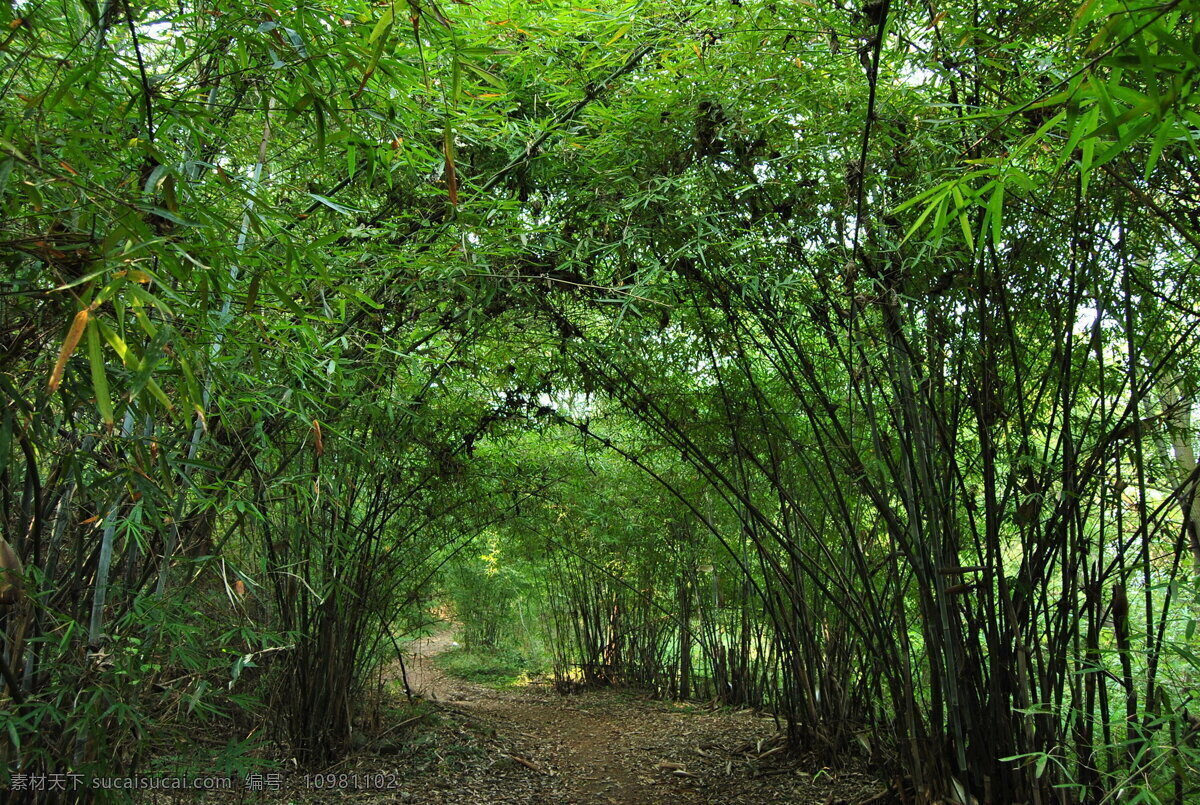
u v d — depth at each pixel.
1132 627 2.40
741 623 5.90
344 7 1.59
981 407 2.33
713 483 3.39
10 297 1.36
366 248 2.22
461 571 7.14
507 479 4.68
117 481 1.64
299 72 1.37
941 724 2.53
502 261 2.59
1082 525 2.21
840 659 3.81
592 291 2.70
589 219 2.59
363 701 4.55
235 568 1.99
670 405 3.78
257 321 1.54
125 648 1.78
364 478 3.67
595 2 2.38
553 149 2.52
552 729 5.46
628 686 7.25
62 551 1.98
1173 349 2.16
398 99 1.88
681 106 2.38
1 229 1.20
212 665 2.05
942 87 2.29
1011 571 2.77
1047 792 2.21
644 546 6.52
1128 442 2.26
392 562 4.34
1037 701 2.29
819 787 3.45
